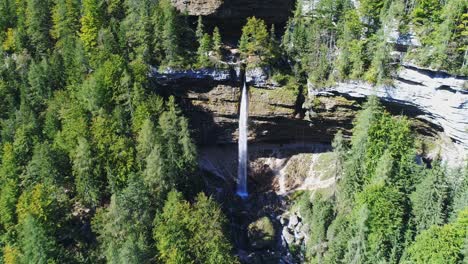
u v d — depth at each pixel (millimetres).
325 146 87688
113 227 58469
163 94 82375
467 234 53219
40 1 87562
